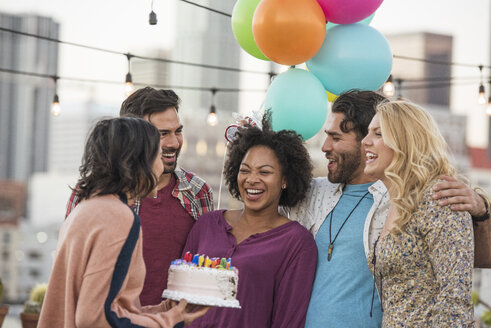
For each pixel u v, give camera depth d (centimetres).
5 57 15075
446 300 222
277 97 317
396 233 239
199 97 12250
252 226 285
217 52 12762
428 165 243
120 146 213
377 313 262
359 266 268
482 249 249
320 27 299
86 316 198
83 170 219
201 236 289
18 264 9200
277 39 298
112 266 202
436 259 230
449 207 233
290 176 287
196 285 228
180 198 299
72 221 209
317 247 280
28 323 533
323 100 320
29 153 14850
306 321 268
